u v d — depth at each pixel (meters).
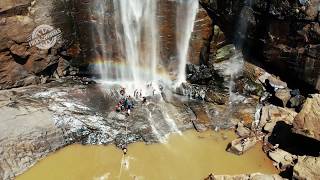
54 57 41.06
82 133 36.25
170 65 43.44
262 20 39.28
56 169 33.44
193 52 43.03
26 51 39.31
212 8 40.91
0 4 37.03
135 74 43.31
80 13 40.25
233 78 41.34
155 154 34.97
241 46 42.75
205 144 36.00
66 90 40.69
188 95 40.91
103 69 42.91
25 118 36.50
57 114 37.41
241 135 36.59
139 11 41.03
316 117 33.59
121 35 41.75
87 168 33.66
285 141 35.69
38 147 34.62
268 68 41.94
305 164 30.91
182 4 40.66
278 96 39.28
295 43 38.16
